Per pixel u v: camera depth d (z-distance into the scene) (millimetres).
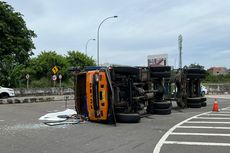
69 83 69438
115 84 16391
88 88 16562
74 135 12508
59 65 70312
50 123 15891
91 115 16500
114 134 12781
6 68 56312
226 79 79312
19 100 33406
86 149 9883
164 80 22469
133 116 16328
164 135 12539
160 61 39531
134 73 17531
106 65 17641
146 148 10062
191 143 10891
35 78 68188
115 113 16516
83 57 79688
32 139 11602
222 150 9773
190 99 25109
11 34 51062
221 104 29078
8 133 12961
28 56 53281
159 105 20500
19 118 18266
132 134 12797
